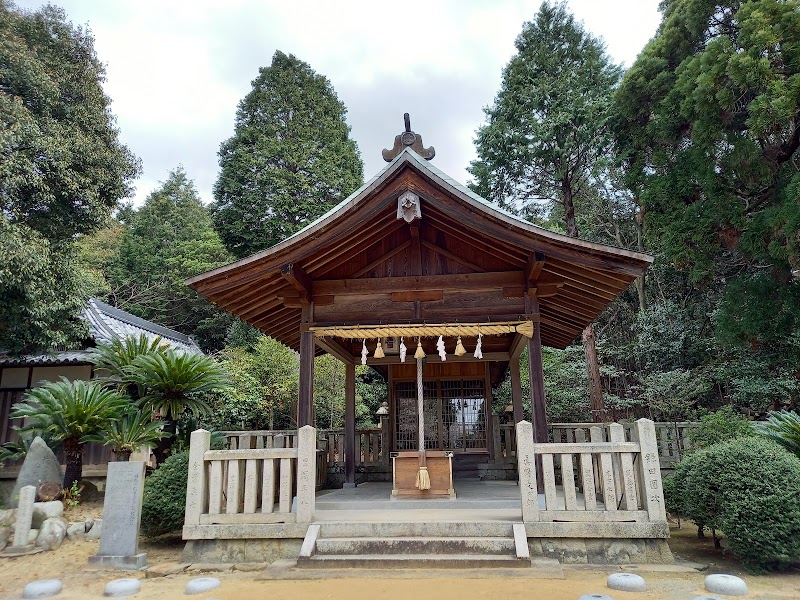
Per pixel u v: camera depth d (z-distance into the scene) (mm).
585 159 16078
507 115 16859
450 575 4594
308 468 5539
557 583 4359
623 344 17953
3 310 9672
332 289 7055
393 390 11227
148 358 8180
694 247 12578
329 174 23047
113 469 5742
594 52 16891
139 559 5449
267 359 15703
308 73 25469
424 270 7125
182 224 29719
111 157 11641
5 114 9406
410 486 6969
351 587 4328
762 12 11039
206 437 5781
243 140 23453
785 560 4738
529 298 6762
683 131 13453
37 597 4488
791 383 11859
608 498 5191
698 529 6828
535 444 5398
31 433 8953
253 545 5410
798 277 11539
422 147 7520
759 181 11797
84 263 23234
